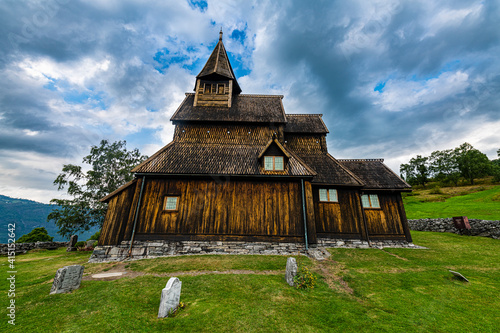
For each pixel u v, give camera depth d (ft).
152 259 40.29
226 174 47.52
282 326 18.35
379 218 53.52
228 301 22.75
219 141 59.77
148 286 26.91
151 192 47.21
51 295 24.67
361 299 24.18
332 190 53.31
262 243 44.96
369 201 55.01
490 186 180.86
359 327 18.42
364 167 61.87
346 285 28.27
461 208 100.22
